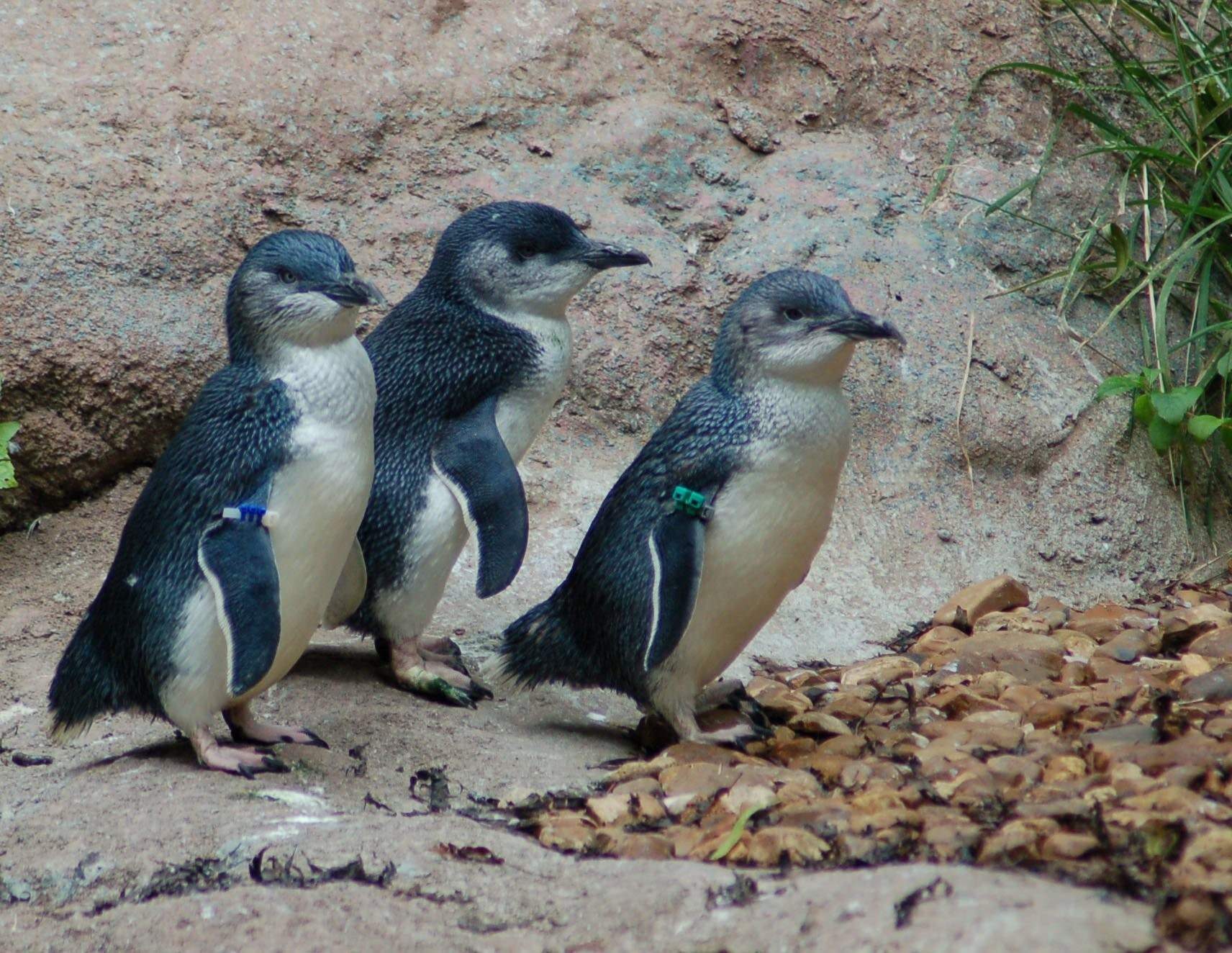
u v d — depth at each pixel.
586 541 9.94
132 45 14.31
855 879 6.72
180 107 14.02
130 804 8.40
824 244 14.66
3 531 13.09
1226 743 8.63
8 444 12.68
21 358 12.86
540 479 13.23
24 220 13.19
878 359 13.99
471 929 7.02
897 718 10.12
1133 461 13.91
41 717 10.25
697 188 15.02
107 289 13.23
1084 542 13.45
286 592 8.76
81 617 11.85
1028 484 13.75
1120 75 16.14
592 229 14.41
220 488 8.55
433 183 14.45
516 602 12.16
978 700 10.22
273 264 8.67
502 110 14.89
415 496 10.40
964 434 13.72
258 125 14.13
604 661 9.84
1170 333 14.88
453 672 10.64
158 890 7.57
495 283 10.92
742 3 15.74
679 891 6.93
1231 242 15.42
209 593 8.52
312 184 14.15
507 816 8.59
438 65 14.91
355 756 9.40
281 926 7.00
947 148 15.75
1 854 7.98
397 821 8.13
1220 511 14.18
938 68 16.05
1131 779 7.98
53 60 14.09
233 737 9.45
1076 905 6.09
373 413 9.00
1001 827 7.46
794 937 6.27
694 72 15.55
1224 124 16.03
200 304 13.51
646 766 9.22
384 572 10.40
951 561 13.12
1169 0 16.14
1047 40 16.53
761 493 9.20
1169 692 9.90
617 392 13.86
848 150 15.52
